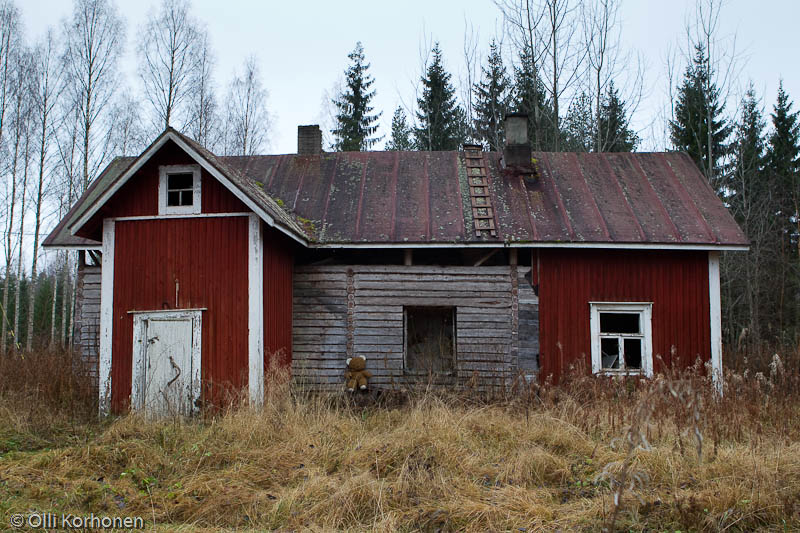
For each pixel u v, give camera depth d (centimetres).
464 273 1216
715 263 1195
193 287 1084
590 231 1190
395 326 1212
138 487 711
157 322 1088
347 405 1061
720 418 841
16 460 797
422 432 838
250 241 1067
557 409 988
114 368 1088
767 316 2519
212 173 1045
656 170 1420
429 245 1170
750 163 2752
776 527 580
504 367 1189
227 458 796
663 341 1181
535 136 2603
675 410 776
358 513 627
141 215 1116
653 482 688
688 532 580
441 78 3475
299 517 620
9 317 3356
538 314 1196
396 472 729
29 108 2744
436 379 1191
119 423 923
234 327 1059
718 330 1180
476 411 990
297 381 1207
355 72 3897
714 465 707
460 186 1358
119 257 1114
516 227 1208
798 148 3195
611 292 1196
